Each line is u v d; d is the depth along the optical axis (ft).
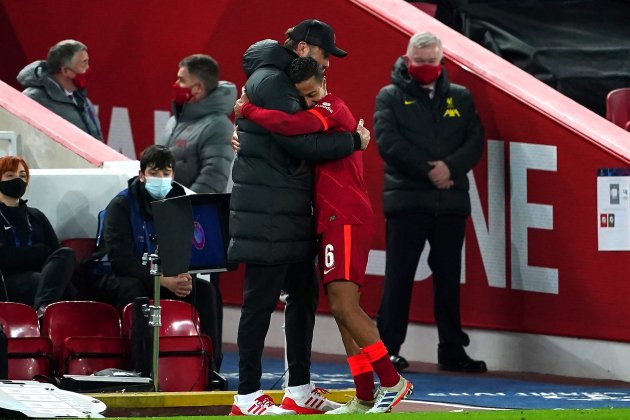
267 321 89.20
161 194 104.73
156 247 100.89
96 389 93.91
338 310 88.33
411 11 136.46
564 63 147.64
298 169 88.63
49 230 107.65
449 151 122.52
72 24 156.35
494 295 126.62
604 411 81.82
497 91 126.41
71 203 113.50
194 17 148.36
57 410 81.05
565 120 122.72
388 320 123.03
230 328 141.38
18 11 160.15
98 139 136.56
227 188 137.69
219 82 131.44
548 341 123.44
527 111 124.67
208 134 129.29
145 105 151.94
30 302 104.83
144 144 152.15
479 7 156.04
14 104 128.98
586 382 117.91
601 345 120.47
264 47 88.94
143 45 151.84
